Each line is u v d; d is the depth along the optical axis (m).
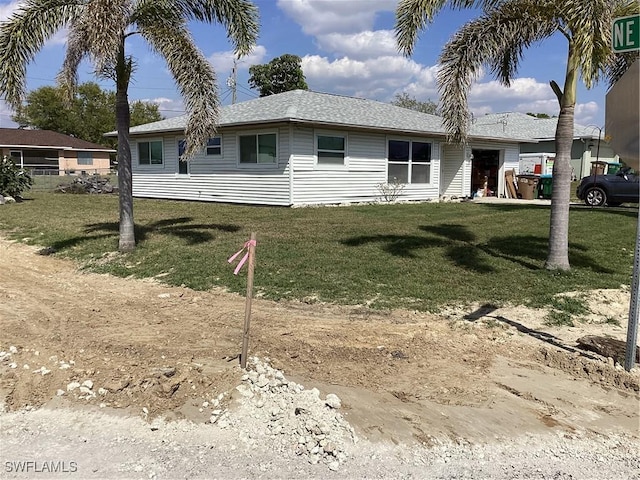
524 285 7.33
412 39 8.16
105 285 7.88
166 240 10.77
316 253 9.37
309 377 4.55
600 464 3.39
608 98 4.67
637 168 4.50
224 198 19.89
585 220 14.41
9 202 20.36
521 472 3.29
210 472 3.25
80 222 14.09
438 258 9.00
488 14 7.73
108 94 60.12
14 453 3.44
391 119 20.83
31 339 5.43
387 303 6.61
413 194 21.39
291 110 17.39
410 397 4.24
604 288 7.21
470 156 23.75
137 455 3.43
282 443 3.57
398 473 3.27
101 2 7.86
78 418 3.88
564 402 4.21
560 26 7.47
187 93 9.62
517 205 19.75
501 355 5.09
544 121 39.41
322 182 18.31
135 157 23.89
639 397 4.30
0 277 8.47
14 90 8.54
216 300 6.89
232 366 4.67
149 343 5.26
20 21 8.38
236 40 10.08
